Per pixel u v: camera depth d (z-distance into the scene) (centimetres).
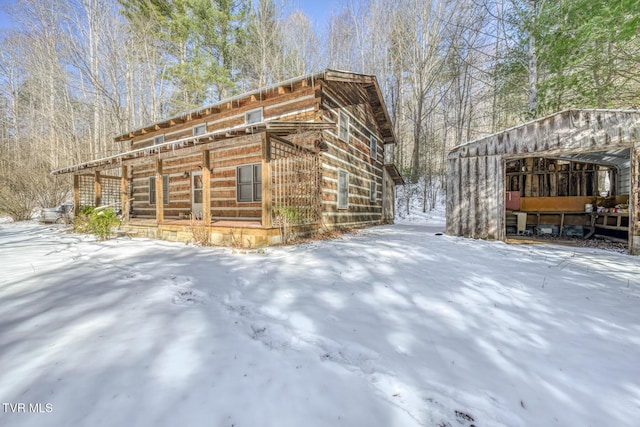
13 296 279
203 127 975
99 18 1677
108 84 1827
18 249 566
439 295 290
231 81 1838
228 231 617
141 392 138
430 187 1923
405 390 146
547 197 852
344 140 923
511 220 882
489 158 707
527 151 654
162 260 449
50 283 323
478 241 681
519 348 189
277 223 623
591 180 843
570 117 600
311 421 123
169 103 2000
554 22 809
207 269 388
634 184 521
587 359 177
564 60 784
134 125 1844
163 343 187
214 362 166
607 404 137
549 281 342
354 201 1014
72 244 639
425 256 486
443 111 2116
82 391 138
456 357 177
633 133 532
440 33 1770
